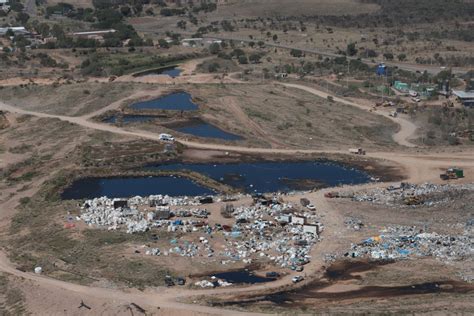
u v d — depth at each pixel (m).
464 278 157.38
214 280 157.88
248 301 147.88
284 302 147.50
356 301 147.00
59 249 177.88
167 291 151.50
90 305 145.12
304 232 182.88
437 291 151.62
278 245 176.12
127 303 144.75
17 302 148.62
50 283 154.75
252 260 168.12
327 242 178.38
